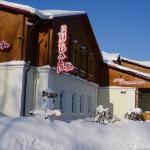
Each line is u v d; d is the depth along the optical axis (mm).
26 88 17844
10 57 17891
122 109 30562
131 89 30484
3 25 18266
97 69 30969
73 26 23656
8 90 17531
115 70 31172
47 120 12672
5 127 10398
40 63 19031
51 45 19156
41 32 19297
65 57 18906
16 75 17484
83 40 26391
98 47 29578
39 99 18531
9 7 18047
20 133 10156
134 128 14555
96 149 11297
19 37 17891
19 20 18078
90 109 28312
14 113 17266
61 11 22188
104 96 31188
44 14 18797
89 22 26094
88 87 27625
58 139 10703
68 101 22328
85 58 27000
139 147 12648
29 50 18312
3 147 9211
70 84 22781
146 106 35188
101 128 13508
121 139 12820
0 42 18109
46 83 18594
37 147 9820
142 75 30219
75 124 13273
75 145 10805
